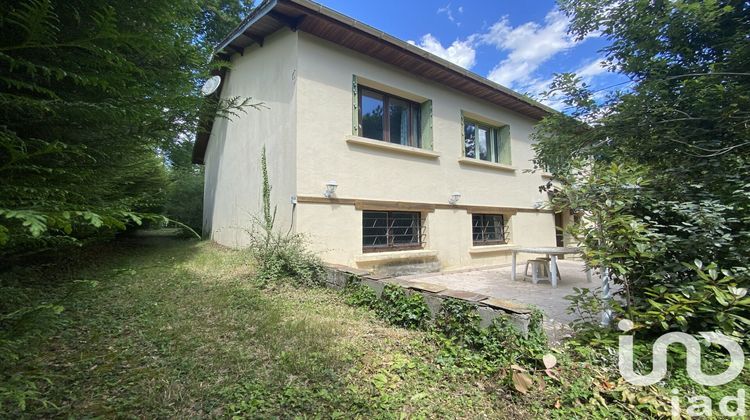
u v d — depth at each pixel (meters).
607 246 3.26
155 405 2.20
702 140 3.44
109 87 2.15
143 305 4.20
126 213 1.64
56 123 2.28
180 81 2.93
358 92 7.23
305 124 6.21
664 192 3.51
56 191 2.12
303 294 4.87
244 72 8.78
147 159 4.26
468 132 9.44
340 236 6.54
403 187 7.58
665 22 3.54
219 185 11.45
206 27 14.09
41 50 2.01
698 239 3.04
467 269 8.61
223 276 5.81
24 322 1.85
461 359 2.94
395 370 2.77
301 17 5.93
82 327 3.46
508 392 2.47
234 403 2.25
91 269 6.21
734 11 3.44
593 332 3.24
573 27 4.29
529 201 10.76
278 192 6.80
